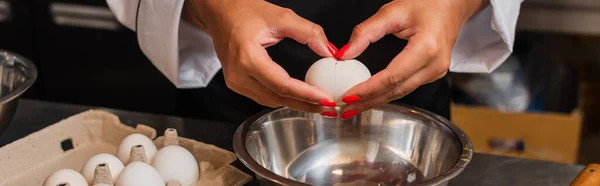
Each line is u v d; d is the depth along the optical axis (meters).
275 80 0.87
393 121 1.01
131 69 1.80
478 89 1.61
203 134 1.10
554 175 1.00
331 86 0.90
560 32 1.61
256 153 0.96
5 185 1.00
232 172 0.97
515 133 1.57
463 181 0.99
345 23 1.14
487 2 1.05
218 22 0.93
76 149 1.08
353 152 1.01
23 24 1.80
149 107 1.84
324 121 1.02
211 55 1.12
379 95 0.91
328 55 0.92
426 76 0.91
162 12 1.04
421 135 0.99
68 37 1.79
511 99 1.59
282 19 0.90
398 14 0.91
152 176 0.91
